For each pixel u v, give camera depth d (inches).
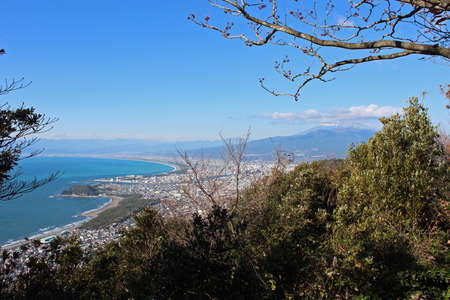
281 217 235.0
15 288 170.9
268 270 166.6
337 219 219.5
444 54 71.6
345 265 156.7
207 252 137.3
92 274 217.0
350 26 93.7
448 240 183.6
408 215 204.4
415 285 136.9
